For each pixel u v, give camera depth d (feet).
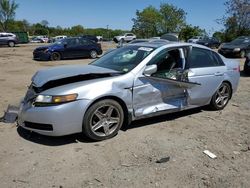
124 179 12.50
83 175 12.73
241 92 29.22
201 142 16.34
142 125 18.51
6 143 15.60
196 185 12.23
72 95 14.83
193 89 19.63
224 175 13.06
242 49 69.67
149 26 200.44
